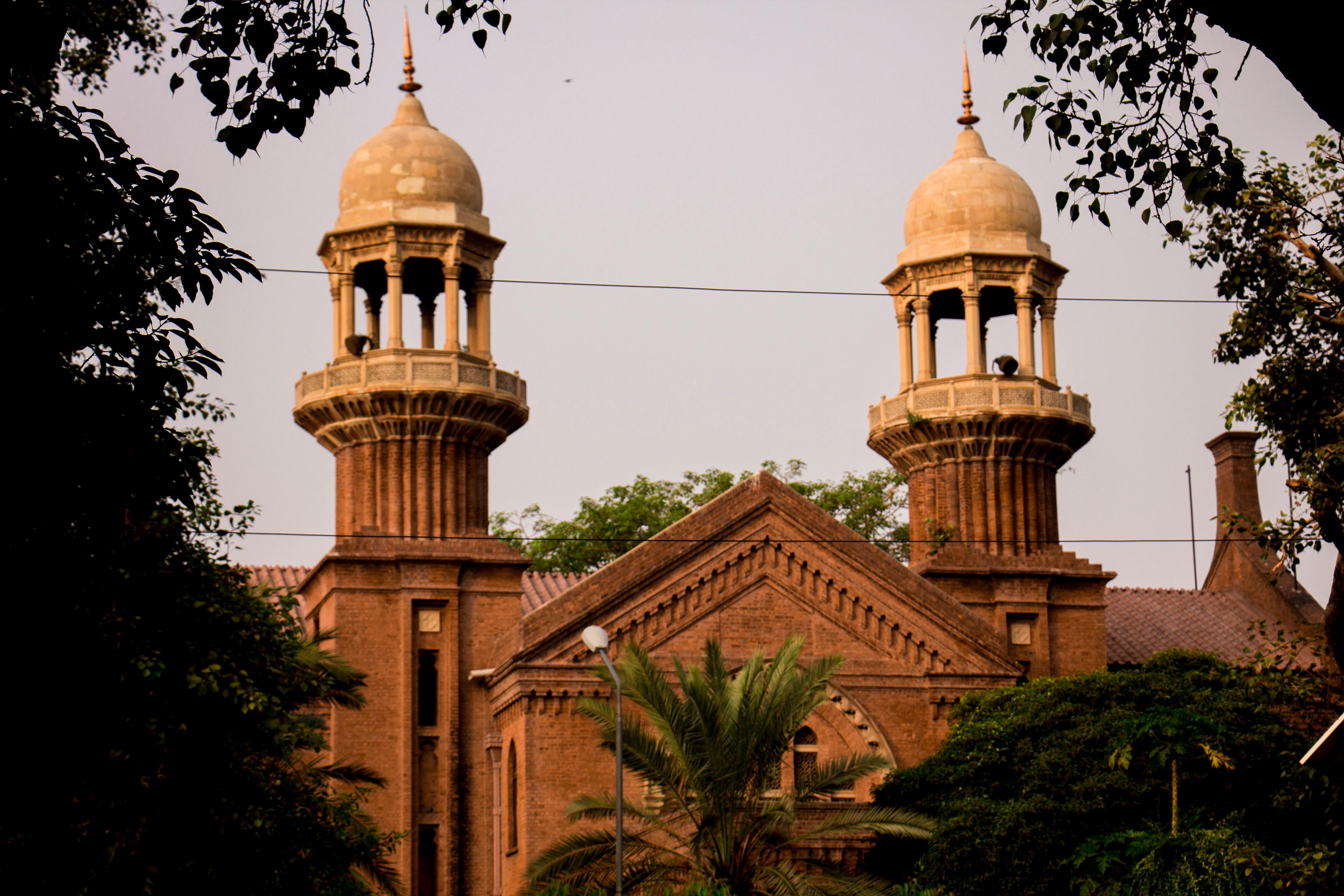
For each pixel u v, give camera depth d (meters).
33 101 17.89
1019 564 60.41
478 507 58.22
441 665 55.72
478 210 59.59
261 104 16.78
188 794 28.62
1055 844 42.56
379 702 54.88
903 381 64.31
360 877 45.62
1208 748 42.09
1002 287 64.62
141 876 26.25
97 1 32.91
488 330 59.25
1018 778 46.41
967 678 54.47
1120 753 43.34
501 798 54.41
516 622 56.50
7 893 24.94
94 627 25.58
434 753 55.25
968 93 66.75
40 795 24.97
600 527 90.62
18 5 16.09
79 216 17.45
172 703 28.44
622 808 41.66
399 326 57.62
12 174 16.80
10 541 21.02
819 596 54.53
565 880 44.31
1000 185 64.19
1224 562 70.50
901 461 64.44
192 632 29.77
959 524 62.41
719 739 44.66
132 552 28.22
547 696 51.69
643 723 49.41
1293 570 33.28
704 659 53.00
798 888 43.44
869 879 44.62
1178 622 67.06
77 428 19.14
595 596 52.69
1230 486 71.06
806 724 53.59
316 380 57.81
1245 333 34.78
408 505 56.88
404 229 57.94
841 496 92.19
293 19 16.97
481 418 57.88
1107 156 19.03
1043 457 63.06
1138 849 40.84
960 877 43.12
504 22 17.28
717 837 44.66
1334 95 10.31
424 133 59.50
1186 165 18.83
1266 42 10.29
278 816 30.78
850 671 54.00
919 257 63.72
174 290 18.61
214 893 28.61
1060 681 49.03
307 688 36.50
